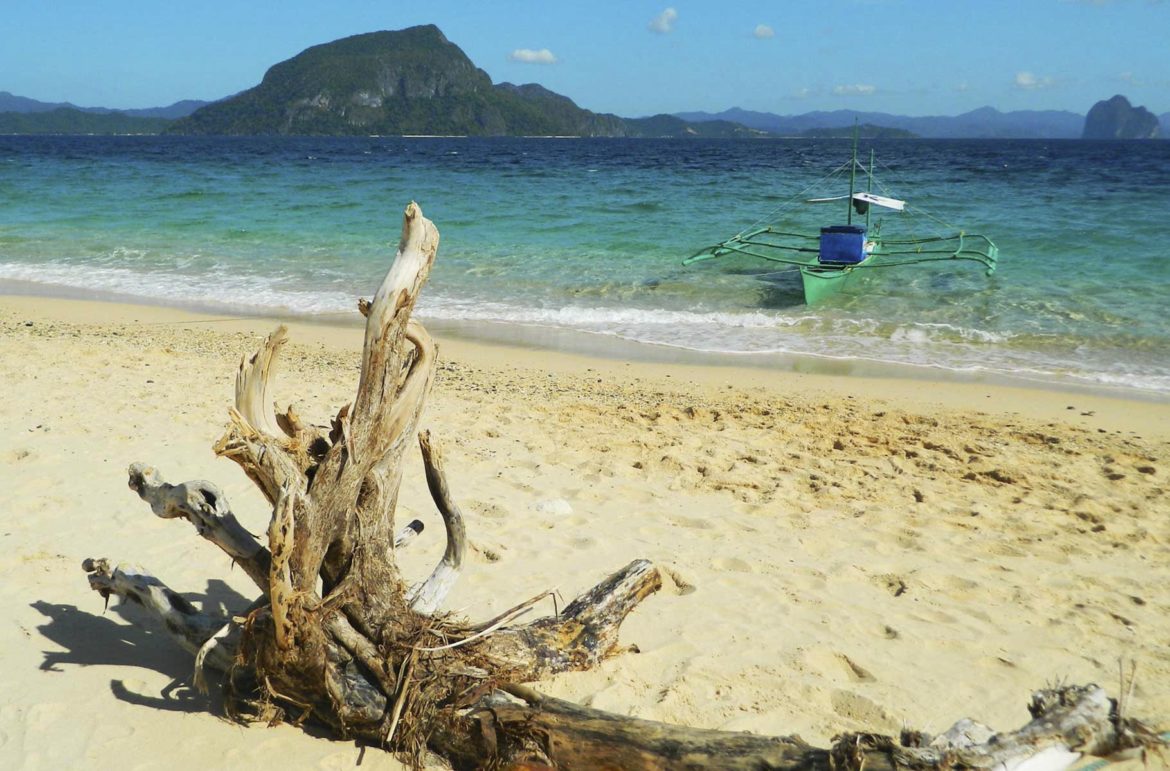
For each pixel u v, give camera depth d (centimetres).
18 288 1596
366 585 374
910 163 6184
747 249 1997
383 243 2083
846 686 417
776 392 1000
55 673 404
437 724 346
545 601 485
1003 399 987
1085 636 471
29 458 668
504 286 1623
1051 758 301
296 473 356
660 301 1508
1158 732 364
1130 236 2014
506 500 636
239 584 495
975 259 1656
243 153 8525
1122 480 716
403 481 669
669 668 428
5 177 4238
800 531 603
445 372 1055
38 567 506
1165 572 552
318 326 1319
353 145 13125
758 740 314
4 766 341
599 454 747
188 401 831
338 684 358
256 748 356
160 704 385
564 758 330
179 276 1719
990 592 518
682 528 602
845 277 1555
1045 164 5975
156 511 387
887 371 1109
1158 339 1228
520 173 4850
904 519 626
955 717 395
